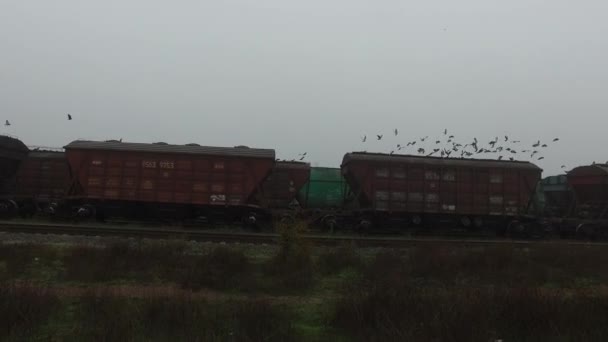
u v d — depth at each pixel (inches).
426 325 274.7
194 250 596.7
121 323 276.1
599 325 301.9
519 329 293.0
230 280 445.4
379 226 1015.6
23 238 637.9
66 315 319.0
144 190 938.7
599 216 1119.6
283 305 351.3
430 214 1027.3
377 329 281.7
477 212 1034.1
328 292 438.0
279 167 1066.7
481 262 580.1
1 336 260.7
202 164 952.3
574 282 524.1
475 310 302.2
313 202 1143.0
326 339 280.5
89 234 703.7
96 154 943.7
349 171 1026.1
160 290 395.9
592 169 1136.8
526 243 774.5
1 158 1006.4
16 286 343.3
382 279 422.0
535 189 1067.9
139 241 580.7
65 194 954.1
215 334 270.7
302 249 543.8
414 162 1029.8
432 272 518.6
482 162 1061.1
